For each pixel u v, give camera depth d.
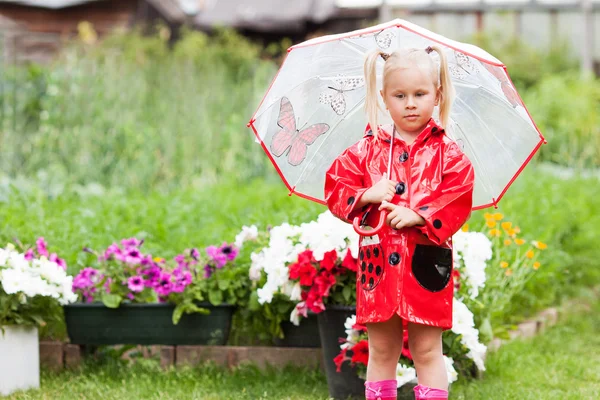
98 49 13.79
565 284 8.20
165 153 13.55
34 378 5.32
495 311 6.15
